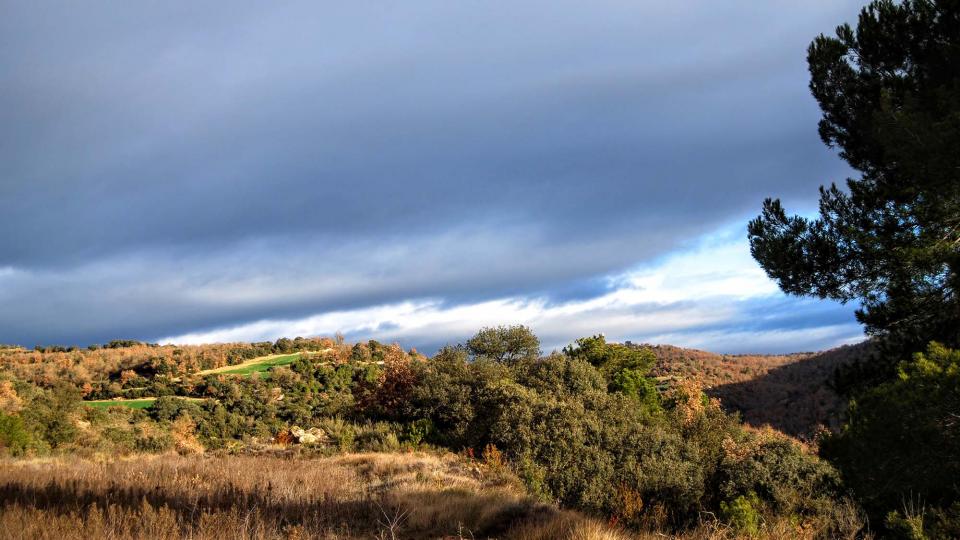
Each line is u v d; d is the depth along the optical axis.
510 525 9.48
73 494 9.84
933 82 11.37
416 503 10.70
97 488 10.59
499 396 24.31
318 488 12.23
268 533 7.91
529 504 11.25
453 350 36.06
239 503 9.69
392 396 30.02
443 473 15.38
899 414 8.48
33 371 91.38
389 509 10.17
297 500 10.65
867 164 13.34
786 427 52.34
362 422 28.94
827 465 17.70
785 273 12.73
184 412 63.06
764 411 62.25
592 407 25.00
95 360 105.62
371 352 103.31
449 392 27.72
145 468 14.45
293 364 95.94
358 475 15.72
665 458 20.48
